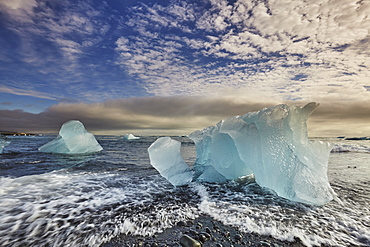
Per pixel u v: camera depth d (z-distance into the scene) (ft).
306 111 11.98
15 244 6.10
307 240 6.50
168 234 6.89
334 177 15.14
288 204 9.77
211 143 15.51
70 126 31.14
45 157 24.61
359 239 6.55
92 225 7.38
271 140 11.91
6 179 13.52
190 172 14.29
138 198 10.48
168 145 14.71
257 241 6.50
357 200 10.19
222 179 14.34
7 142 30.71
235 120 13.94
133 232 6.97
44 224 7.39
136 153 31.07
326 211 8.86
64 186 12.26
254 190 12.23
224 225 7.58
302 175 10.68
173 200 10.28
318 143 11.96
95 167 18.83
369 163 21.99
